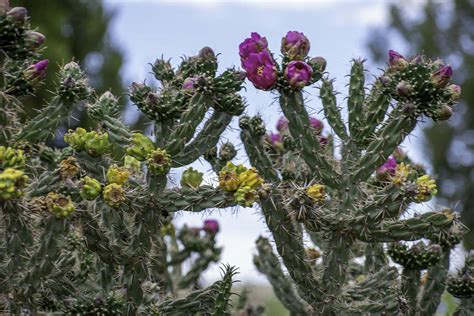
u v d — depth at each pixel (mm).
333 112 3252
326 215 2979
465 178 20312
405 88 2848
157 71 3309
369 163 3014
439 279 3449
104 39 15008
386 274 3389
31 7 14031
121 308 2750
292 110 3004
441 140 20375
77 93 2928
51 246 2564
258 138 3309
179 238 4367
